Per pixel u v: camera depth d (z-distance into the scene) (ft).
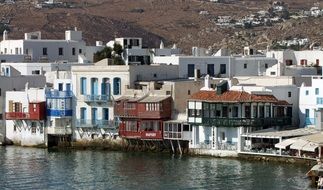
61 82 591.78
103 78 576.20
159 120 543.39
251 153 504.02
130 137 553.23
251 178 451.53
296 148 479.00
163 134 541.75
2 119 604.49
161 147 548.31
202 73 645.51
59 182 458.50
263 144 508.12
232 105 520.42
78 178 467.52
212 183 443.32
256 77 590.14
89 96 578.25
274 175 457.27
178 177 460.96
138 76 577.84
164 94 551.18
